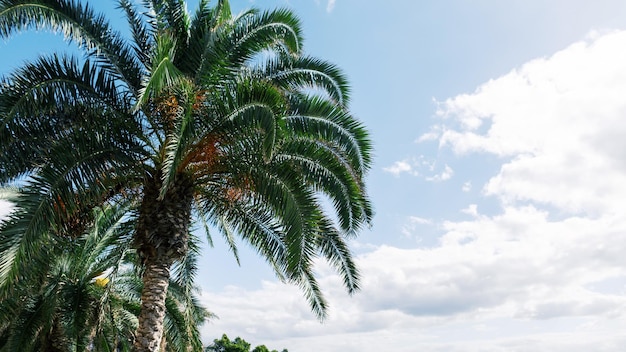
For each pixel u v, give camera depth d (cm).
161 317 1021
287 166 1068
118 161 990
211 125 1015
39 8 910
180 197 1063
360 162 1148
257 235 1265
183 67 1070
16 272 776
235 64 1112
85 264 1667
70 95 964
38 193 841
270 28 1122
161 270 1030
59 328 1672
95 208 1284
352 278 1271
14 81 923
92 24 1000
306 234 1076
